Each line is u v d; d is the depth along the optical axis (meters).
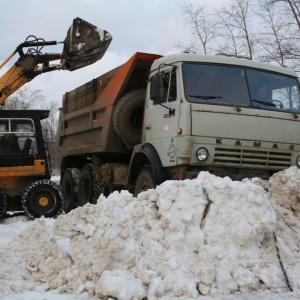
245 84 8.16
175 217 5.05
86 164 12.38
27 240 5.62
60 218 5.20
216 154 7.59
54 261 5.04
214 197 5.23
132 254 4.66
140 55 9.16
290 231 5.75
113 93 9.84
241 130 7.75
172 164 7.75
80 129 11.85
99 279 4.50
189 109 7.58
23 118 9.83
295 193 6.05
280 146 8.01
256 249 5.08
